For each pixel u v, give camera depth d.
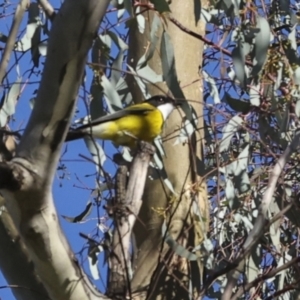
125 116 10.31
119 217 7.71
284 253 10.55
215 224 10.56
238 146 10.73
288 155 8.36
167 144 10.48
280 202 10.23
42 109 6.54
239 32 9.60
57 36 6.51
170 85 8.91
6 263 8.26
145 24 10.78
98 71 9.46
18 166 6.46
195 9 10.47
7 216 8.34
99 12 6.52
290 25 11.03
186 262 9.79
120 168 7.86
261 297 10.60
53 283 7.12
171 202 9.67
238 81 9.69
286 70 10.03
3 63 6.66
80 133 9.05
